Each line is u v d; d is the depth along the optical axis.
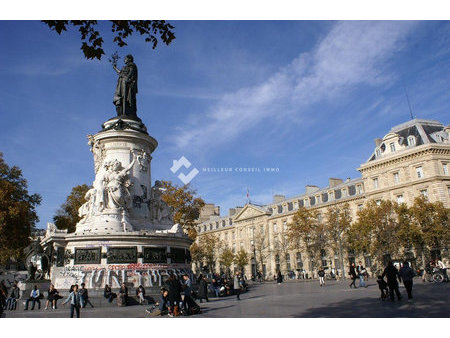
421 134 59.38
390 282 16.30
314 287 32.34
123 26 10.10
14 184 47.56
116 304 19.02
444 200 54.44
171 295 14.36
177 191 51.81
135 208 24.56
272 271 85.19
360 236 53.22
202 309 17.05
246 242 94.44
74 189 56.59
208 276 43.66
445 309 12.59
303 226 63.69
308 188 84.88
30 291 21.44
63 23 9.49
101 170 24.73
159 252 22.47
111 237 21.56
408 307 13.62
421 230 48.44
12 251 43.94
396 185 60.00
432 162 55.88
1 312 13.56
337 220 60.91
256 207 92.44
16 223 43.03
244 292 31.86
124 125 25.95
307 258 76.38
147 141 26.69
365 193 64.88
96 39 9.97
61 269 22.17
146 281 21.12
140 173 25.62
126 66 28.78
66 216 57.72
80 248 21.58
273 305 17.08
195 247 82.19
